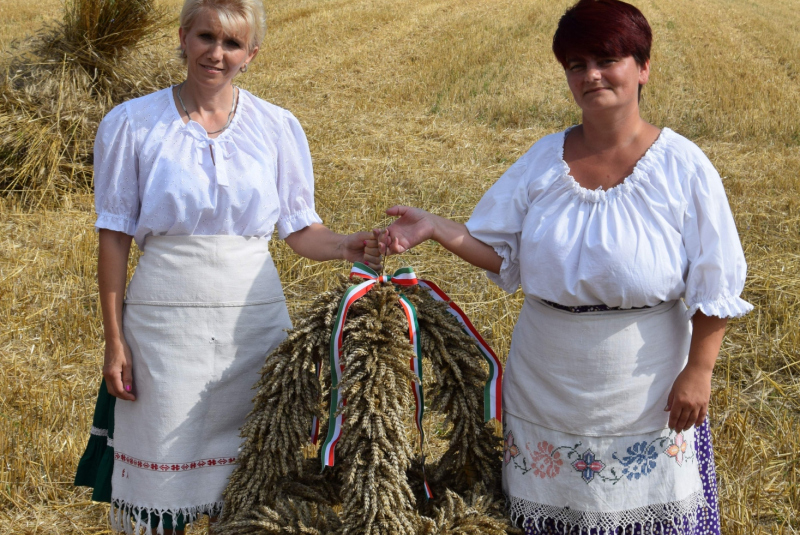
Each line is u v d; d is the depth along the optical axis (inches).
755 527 116.5
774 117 420.8
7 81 290.7
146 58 326.6
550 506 86.7
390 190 290.2
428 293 94.9
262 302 95.7
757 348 177.9
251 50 92.3
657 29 725.9
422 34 687.1
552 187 84.4
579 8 79.7
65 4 310.7
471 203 280.8
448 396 91.1
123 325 94.3
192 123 90.4
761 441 141.3
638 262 78.8
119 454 95.7
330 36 679.7
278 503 88.9
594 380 83.0
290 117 99.8
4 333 183.6
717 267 79.0
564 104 464.4
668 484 85.0
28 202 280.2
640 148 82.1
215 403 93.4
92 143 295.6
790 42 674.8
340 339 87.4
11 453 135.7
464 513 85.8
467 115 438.3
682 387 82.4
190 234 91.5
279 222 102.7
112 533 120.0
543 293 83.4
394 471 82.9
